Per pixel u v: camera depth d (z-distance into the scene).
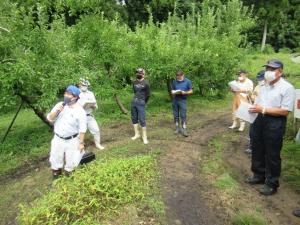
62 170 7.19
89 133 11.02
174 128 11.66
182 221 5.66
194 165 8.02
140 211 5.62
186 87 10.59
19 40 10.16
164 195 6.29
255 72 23.70
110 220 5.32
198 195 6.49
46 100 10.13
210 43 16.56
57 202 5.46
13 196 7.52
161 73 14.60
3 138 11.90
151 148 9.12
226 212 6.05
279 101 6.55
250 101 11.09
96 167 6.66
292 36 40.03
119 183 6.02
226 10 21.98
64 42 11.76
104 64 13.30
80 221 5.20
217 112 14.36
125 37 14.21
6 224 6.44
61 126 6.87
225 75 16.78
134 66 13.66
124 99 16.45
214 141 10.19
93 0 11.92
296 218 6.20
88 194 5.67
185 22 20.91
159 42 14.88
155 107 14.66
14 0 11.62
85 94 9.20
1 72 9.49
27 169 9.26
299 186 7.35
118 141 10.29
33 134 12.22
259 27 38.69
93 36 12.40
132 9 33.75
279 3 36.12
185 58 15.18
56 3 11.99
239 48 18.45
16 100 10.41
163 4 32.72
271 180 6.90
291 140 10.05
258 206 6.45
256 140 7.13
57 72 10.41
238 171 8.09
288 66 25.52
